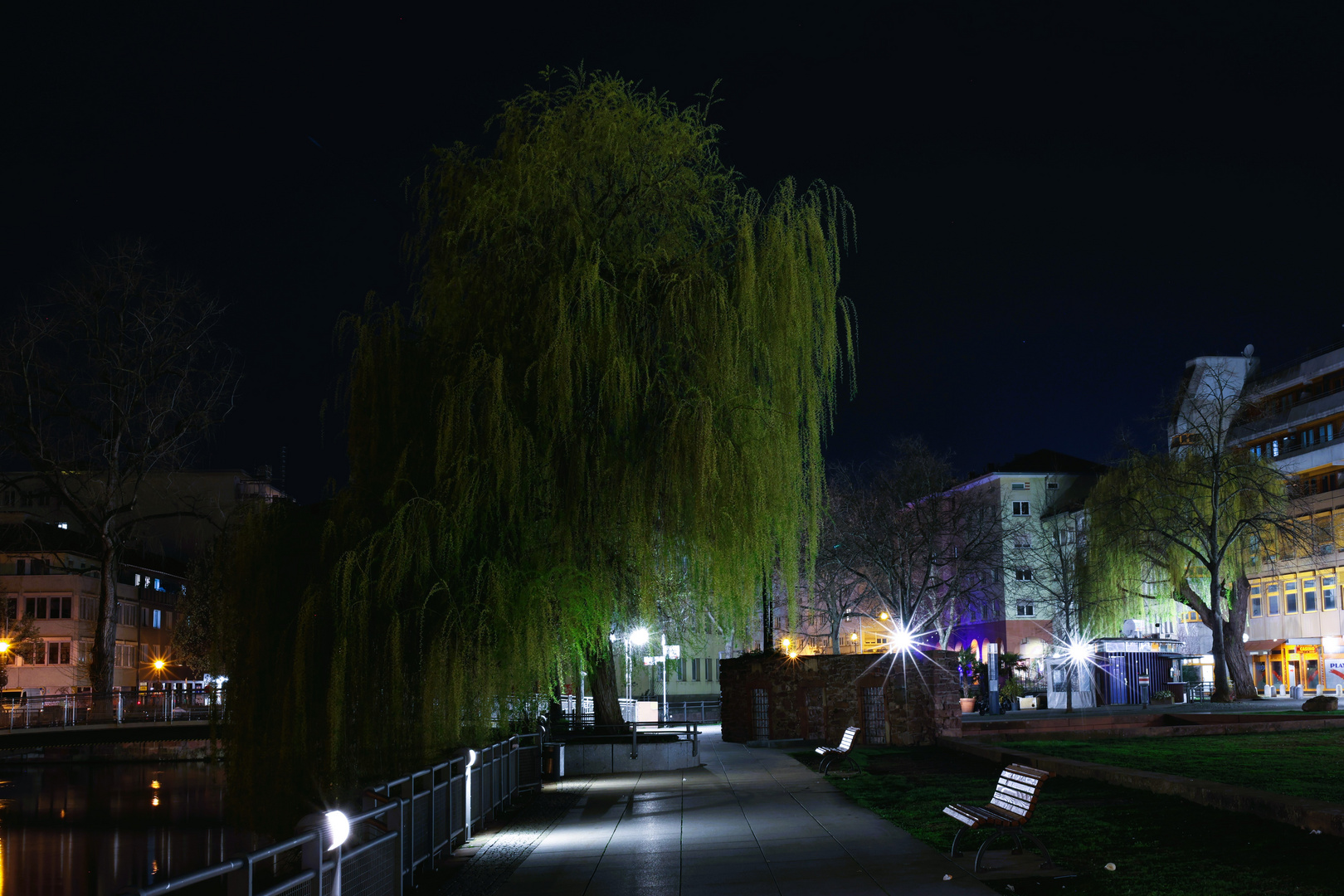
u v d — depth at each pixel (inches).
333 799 622.8
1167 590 2106.3
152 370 1881.2
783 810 633.0
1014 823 406.0
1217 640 1877.5
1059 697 2078.0
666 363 763.4
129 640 3221.0
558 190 762.2
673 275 753.0
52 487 1851.6
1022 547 2650.1
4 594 2650.1
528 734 761.6
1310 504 2165.4
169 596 3535.9
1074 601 2332.7
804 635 2532.0
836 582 2311.8
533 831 586.9
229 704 692.7
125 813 1274.6
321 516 724.0
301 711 631.8
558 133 799.7
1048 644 2945.4
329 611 652.1
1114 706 1958.7
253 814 656.4
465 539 684.7
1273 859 381.4
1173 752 832.9
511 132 826.8
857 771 842.2
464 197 800.9
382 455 724.0
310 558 698.2
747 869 442.6
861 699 1175.6
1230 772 669.3
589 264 727.1
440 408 695.1
